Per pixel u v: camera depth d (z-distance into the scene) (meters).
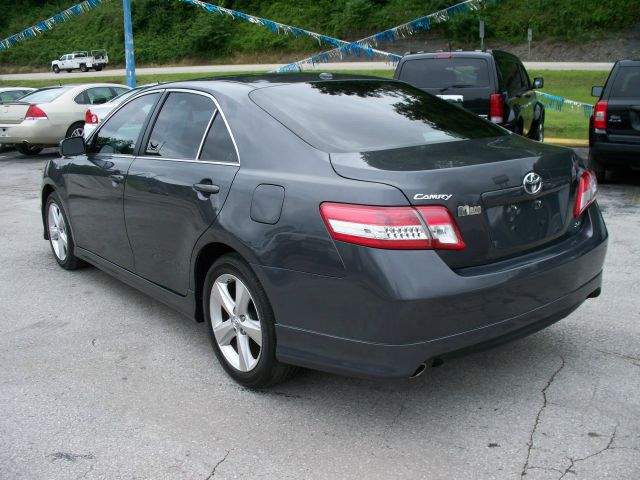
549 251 3.23
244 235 3.26
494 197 2.98
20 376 3.80
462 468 2.80
